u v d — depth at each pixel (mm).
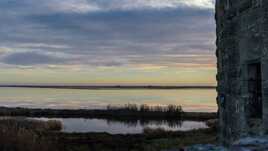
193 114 62219
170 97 164375
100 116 61812
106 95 189500
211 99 143875
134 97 161375
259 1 6863
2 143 13938
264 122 6797
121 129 42375
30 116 61188
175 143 23453
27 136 15148
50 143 16125
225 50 9047
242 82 7805
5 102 113875
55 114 65062
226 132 9109
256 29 7039
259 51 6926
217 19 9945
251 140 5844
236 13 8148
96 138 29062
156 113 62688
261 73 6902
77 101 122000
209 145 6570
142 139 28922
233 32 8414
